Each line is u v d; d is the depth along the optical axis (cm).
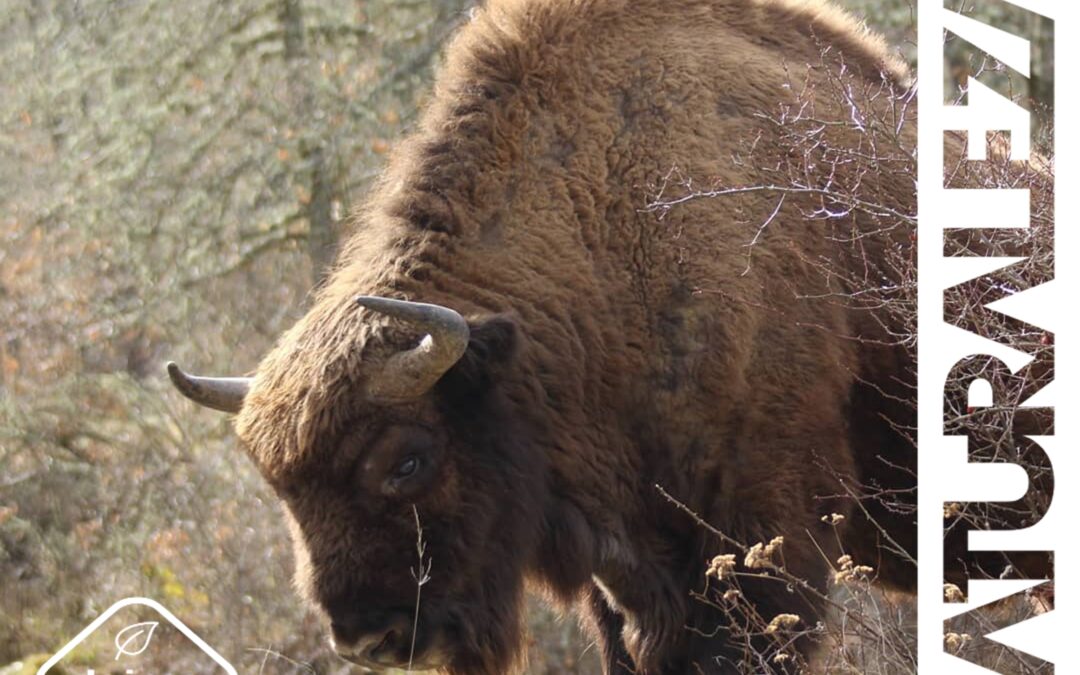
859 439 1093
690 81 1081
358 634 965
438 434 986
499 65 1077
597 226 1054
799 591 1006
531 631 1573
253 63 2281
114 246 2338
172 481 2005
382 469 967
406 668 987
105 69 2422
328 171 2145
